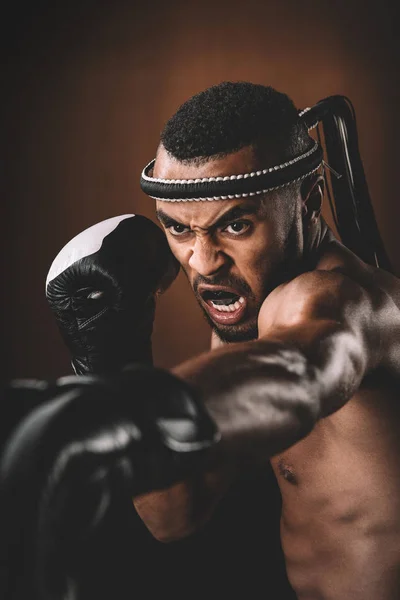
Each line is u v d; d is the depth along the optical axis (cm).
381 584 100
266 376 53
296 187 93
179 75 637
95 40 637
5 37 631
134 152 638
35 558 37
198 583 158
